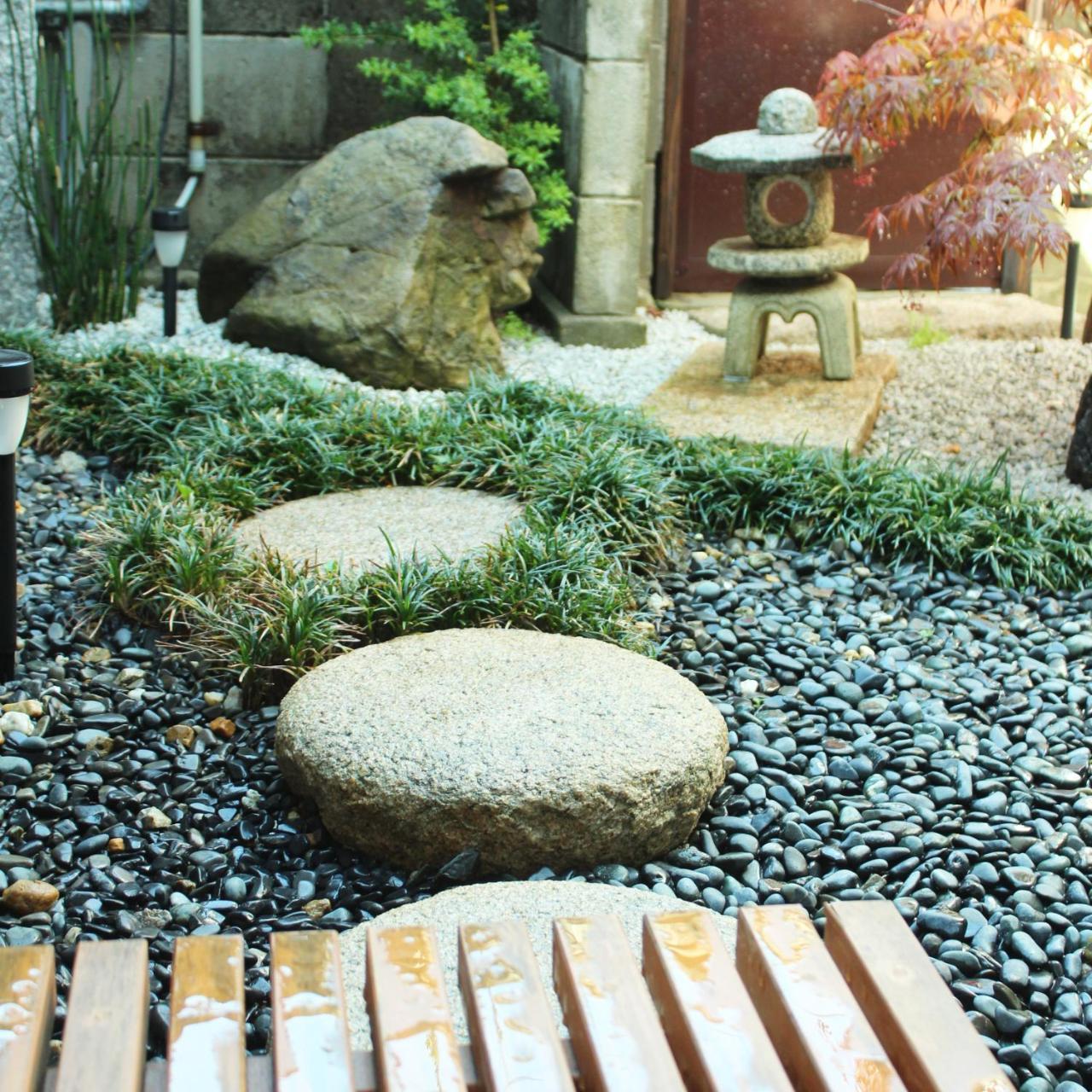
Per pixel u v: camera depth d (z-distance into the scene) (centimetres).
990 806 330
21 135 659
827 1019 170
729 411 597
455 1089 161
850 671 396
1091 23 550
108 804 324
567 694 329
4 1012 165
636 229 705
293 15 754
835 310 632
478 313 648
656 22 758
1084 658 415
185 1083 159
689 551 478
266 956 273
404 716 317
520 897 271
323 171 665
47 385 565
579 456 498
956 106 551
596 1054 164
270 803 329
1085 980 272
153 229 655
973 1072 162
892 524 477
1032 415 625
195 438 519
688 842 318
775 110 614
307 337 635
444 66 742
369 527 463
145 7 743
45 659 387
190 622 402
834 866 311
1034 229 510
